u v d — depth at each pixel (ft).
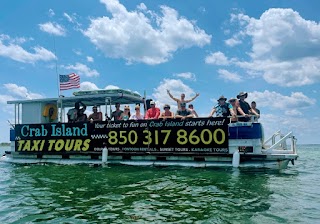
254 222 16.94
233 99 40.50
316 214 18.45
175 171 36.35
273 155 36.88
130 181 30.22
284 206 20.29
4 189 28.02
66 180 31.81
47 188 27.81
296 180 30.42
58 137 49.06
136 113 47.47
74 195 24.52
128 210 19.74
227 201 21.65
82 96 49.29
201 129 40.52
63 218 18.34
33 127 51.01
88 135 47.01
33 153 50.62
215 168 38.11
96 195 24.30
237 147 38.78
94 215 18.83
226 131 39.27
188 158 41.01
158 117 45.16
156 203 21.36
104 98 50.60
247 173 34.50
